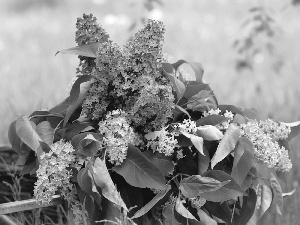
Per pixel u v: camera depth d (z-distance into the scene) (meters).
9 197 1.61
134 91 1.31
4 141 2.46
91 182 1.23
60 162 1.26
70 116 1.38
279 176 1.48
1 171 1.61
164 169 1.29
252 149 1.30
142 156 1.25
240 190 1.26
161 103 1.28
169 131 1.33
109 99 1.33
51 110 1.43
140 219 1.31
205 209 1.36
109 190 1.22
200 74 1.46
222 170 1.34
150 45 1.28
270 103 3.12
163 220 1.31
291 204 1.88
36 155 1.32
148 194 1.32
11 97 2.98
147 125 1.31
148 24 1.29
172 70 1.38
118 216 1.26
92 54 1.32
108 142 1.25
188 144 1.30
